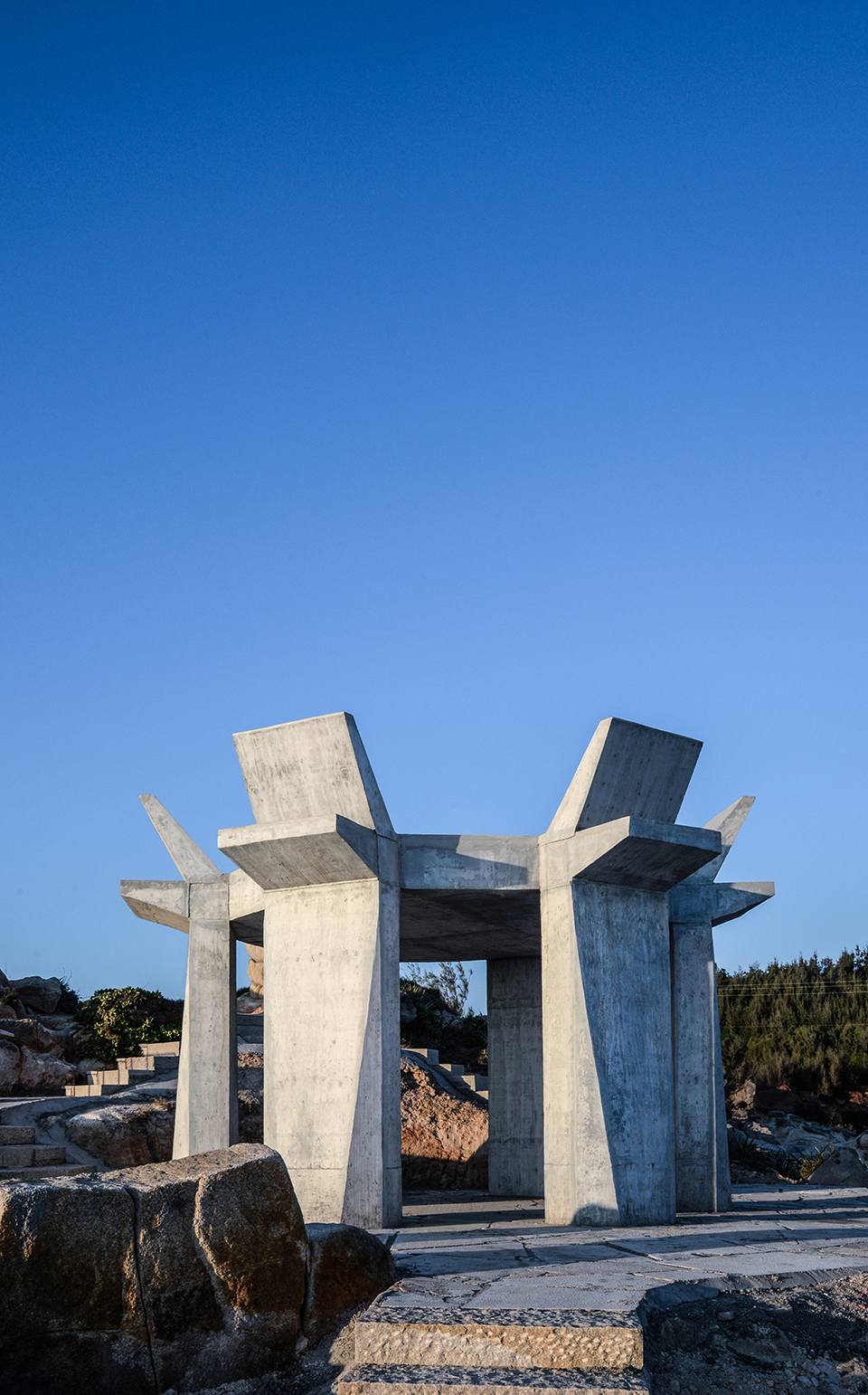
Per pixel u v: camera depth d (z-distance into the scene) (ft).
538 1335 20.80
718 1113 46.52
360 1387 20.34
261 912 46.65
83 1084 68.28
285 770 42.39
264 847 40.75
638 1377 20.07
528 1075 56.54
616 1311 21.49
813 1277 25.62
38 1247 22.24
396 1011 40.57
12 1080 65.57
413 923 50.49
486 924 50.34
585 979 40.04
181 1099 47.11
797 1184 69.36
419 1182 59.62
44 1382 21.86
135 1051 71.31
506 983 58.65
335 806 41.73
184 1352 22.99
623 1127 39.14
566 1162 38.83
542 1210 45.03
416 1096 63.62
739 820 50.01
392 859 41.96
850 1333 23.27
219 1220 23.88
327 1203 38.65
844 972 128.77
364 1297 25.00
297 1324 24.16
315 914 41.98
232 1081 47.14
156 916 50.93
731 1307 23.70
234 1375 23.30
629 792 42.57
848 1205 48.49
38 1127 52.75
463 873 42.32
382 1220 37.73
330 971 41.04
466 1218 41.65
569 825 41.57
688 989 48.24
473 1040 91.56
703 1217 42.55
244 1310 23.68
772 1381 21.35
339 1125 39.24
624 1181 38.50
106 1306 22.57
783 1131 94.38
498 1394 19.79
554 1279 24.75
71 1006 83.82
